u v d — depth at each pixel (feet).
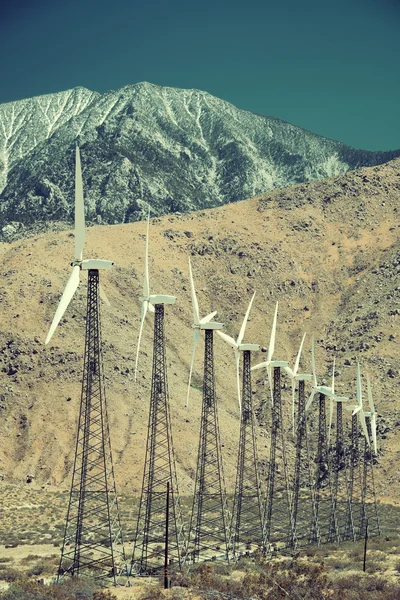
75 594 361.10
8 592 351.25
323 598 358.84
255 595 367.25
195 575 409.90
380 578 392.88
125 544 545.85
